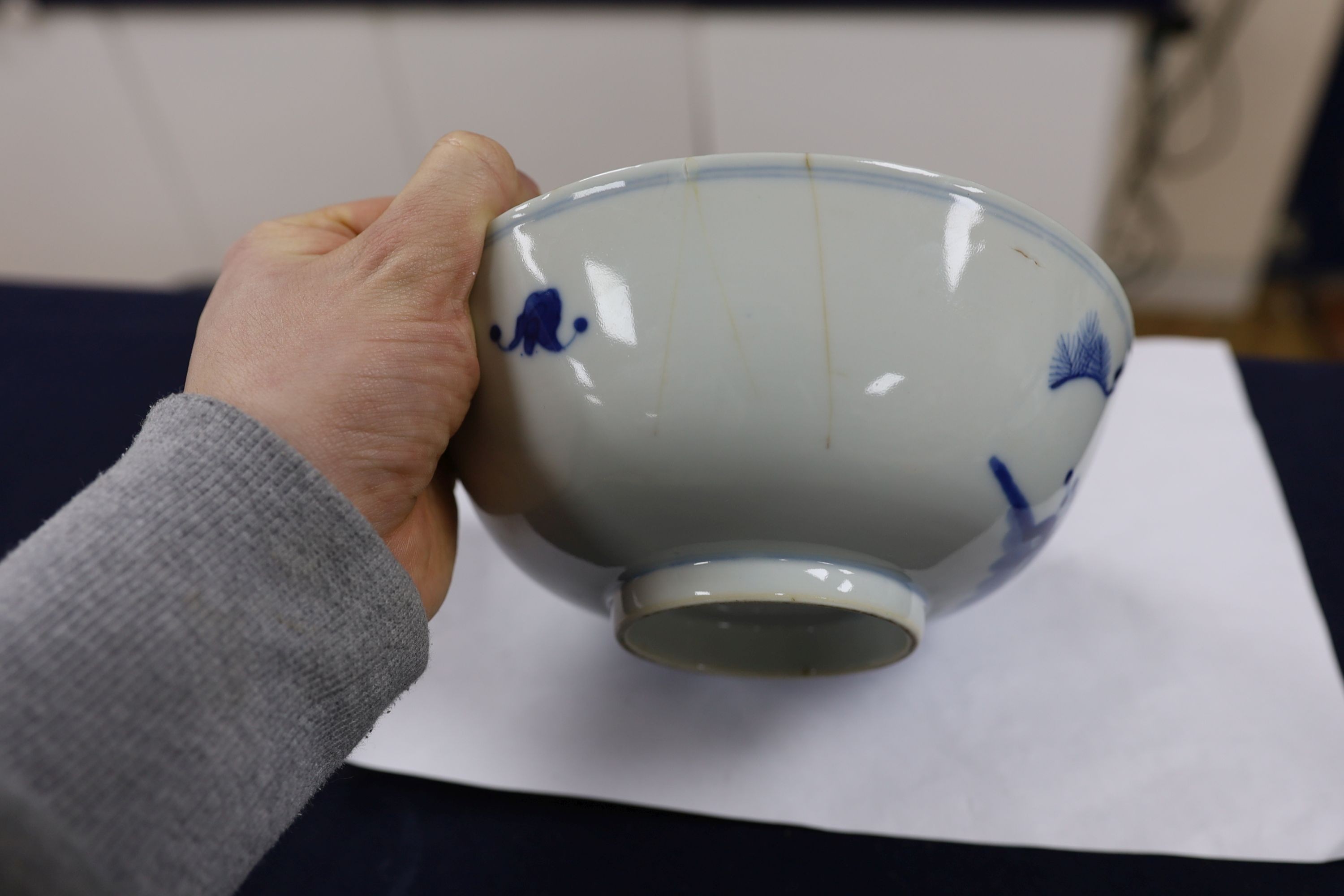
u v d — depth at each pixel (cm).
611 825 29
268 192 125
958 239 20
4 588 19
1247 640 33
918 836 28
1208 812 28
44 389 47
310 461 23
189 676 20
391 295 23
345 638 23
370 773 31
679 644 30
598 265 20
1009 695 32
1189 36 110
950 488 21
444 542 31
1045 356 21
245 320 25
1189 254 140
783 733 31
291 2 106
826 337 19
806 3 94
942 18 91
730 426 20
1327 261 144
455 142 24
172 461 21
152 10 109
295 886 28
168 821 19
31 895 17
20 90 118
